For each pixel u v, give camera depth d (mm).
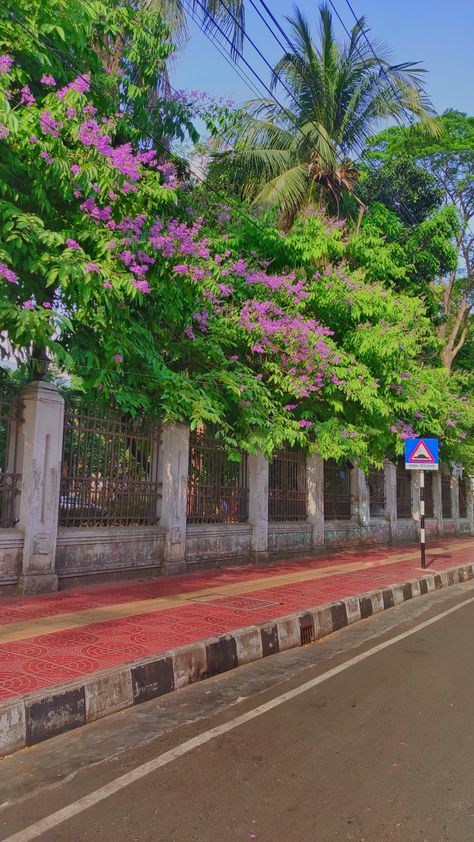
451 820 3076
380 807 3207
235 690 5289
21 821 3070
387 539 18828
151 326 8812
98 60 8102
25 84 6672
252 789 3404
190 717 4590
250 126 15258
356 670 5941
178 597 8289
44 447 7883
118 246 6883
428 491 23984
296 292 11133
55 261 6219
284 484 13742
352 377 11539
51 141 6211
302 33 15227
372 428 13266
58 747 4008
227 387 9406
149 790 3396
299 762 3760
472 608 9734
